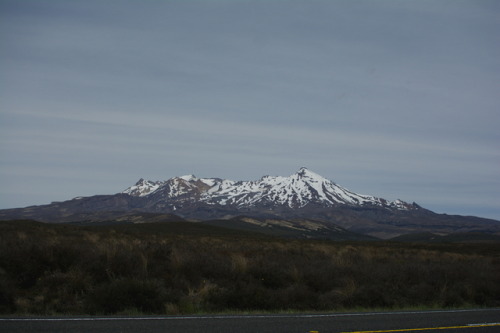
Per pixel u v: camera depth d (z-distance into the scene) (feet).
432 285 76.64
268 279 69.92
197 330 35.14
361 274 78.38
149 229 316.19
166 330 34.63
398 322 42.83
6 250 63.00
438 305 66.95
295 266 79.15
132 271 64.23
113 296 50.11
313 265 85.56
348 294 65.36
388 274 79.15
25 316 41.73
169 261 75.51
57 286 58.18
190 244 126.93
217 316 43.86
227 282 67.00
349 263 91.86
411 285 76.07
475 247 260.42
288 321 41.42
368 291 65.51
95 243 90.89
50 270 62.59
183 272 69.05
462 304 69.41
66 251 65.87
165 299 53.26
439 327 40.52
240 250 117.80
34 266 61.46
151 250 80.84
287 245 161.17
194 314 48.11
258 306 57.72
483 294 73.97
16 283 58.75
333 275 76.79
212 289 59.72
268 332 35.42
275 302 58.70
